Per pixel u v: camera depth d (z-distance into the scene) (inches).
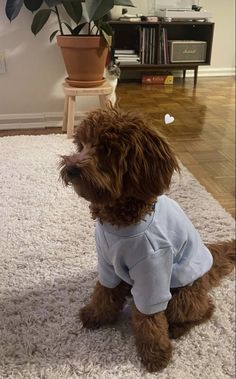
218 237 58.6
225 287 49.3
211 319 44.9
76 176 31.4
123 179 32.9
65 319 44.1
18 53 95.3
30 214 63.7
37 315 44.5
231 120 117.4
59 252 54.9
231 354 40.9
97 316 43.1
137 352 40.4
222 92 156.2
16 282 49.3
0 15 90.6
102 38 84.9
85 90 88.0
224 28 187.9
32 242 56.9
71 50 84.9
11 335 41.9
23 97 100.4
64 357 39.7
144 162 32.4
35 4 84.5
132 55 167.2
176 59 171.3
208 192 72.8
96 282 47.3
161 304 37.3
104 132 32.0
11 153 85.0
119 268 37.0
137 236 34.6
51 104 102.8
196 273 39.4
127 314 45.5
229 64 195.6
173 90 158.1
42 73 98.7
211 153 92.0
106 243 36.3
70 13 84.1
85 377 37.8
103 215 35.2
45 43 95.5
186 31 181.9
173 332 42.5
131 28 169.6
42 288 48.5
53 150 87.0
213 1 180.7
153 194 34.1
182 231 38.6
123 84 167.3
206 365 39.6
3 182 73.1
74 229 60.2
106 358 39.7
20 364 38.9
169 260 36.1
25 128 103.1
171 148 34.4
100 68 89.2
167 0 170.6
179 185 74.0
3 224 60.8
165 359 39.3
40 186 72.3
